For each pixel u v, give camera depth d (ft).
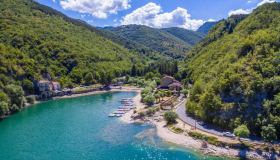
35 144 369.71
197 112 441.68
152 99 585.63
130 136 397.19
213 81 454.81
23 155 333.42
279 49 413.59
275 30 468.75
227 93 397.39
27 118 506.48
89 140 383.86
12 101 561.84
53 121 485.15
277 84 369.71
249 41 453.58
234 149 329.11
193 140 364.38
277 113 350.84
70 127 446.19
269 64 395.34
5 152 342.44
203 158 318.86
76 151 345.10
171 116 432.25
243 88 385.50
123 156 328.90
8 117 513.45
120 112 536.01
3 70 624.18
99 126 450.71
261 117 355.36
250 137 351.67
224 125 382.22
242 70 406.62
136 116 490.08
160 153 335.47
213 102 404.57
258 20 568.82
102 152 341.41
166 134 395.34
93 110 574.56
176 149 346.13
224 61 485.15
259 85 375.45
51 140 384.68
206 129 389.60
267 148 320.70
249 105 371.97
